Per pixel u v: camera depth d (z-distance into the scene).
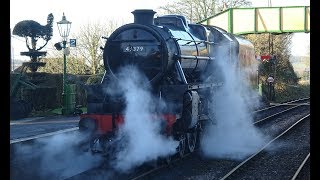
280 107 32.25
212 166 11.28
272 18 29.72
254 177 10.26
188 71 12.79
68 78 23.36
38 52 22.09
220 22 30.59
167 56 11.48
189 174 10.29
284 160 12.30
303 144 15.03
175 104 11.35
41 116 19.34
